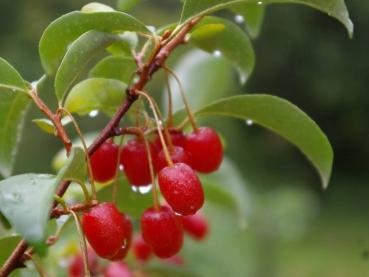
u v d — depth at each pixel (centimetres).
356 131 284
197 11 36
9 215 30
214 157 38
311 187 264
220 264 97
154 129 37
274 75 285
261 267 106
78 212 35
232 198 51
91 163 37
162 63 37
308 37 280
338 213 237
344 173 285
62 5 224
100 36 37
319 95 284
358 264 166
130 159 37
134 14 202
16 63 211
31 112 149
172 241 35
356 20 279
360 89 282
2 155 41
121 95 38
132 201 41
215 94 54
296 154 265
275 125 39
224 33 40
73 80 37
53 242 38
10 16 216
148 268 51
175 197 34
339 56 281
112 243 34
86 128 171
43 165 181
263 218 107
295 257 167
